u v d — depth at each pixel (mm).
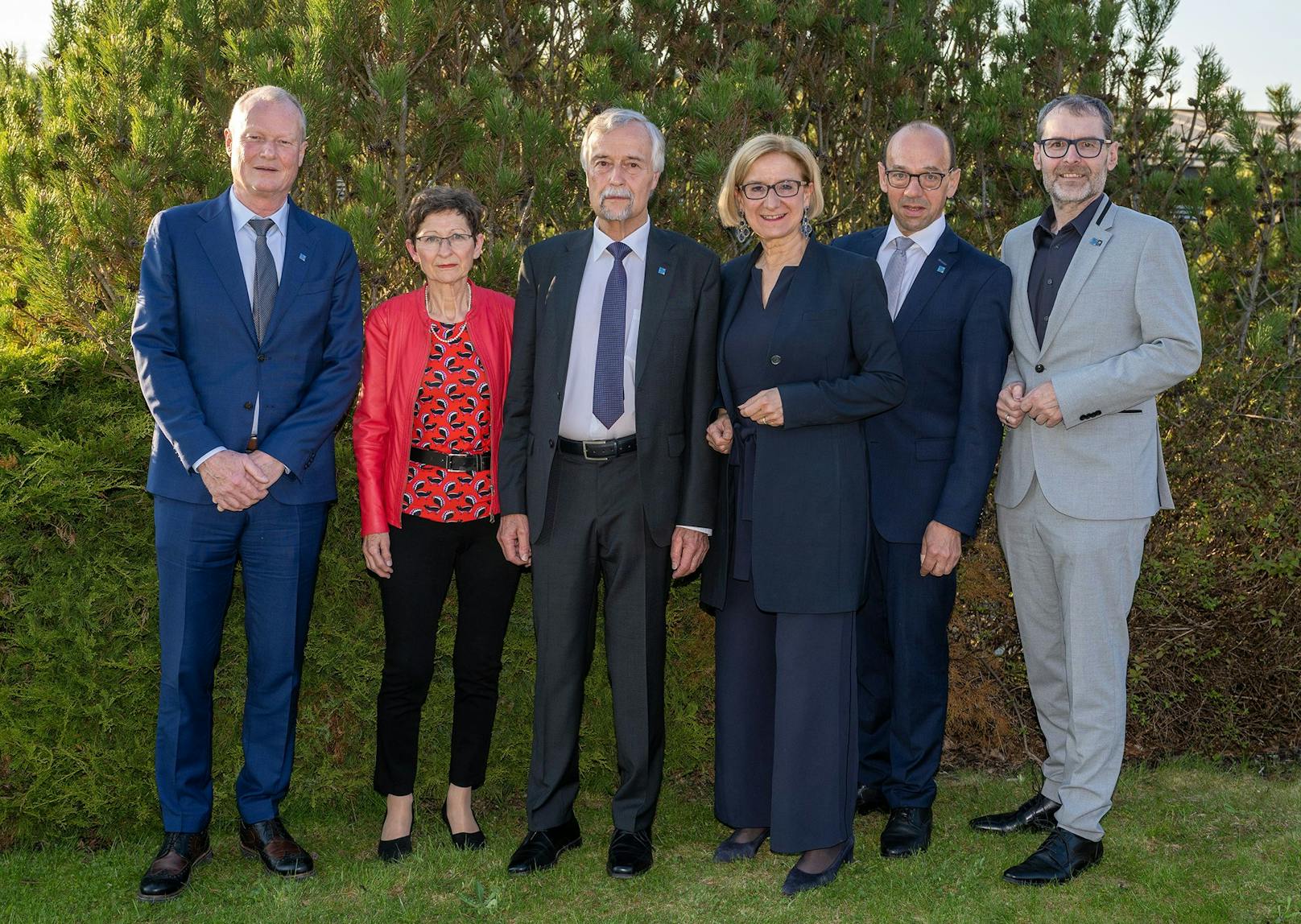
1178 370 2896
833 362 2973
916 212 3180
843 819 3039
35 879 3098
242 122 2922
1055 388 2957
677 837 3471
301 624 3139
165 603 3020
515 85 4184
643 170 2955
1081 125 2979
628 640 3092
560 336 3033
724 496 3127
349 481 3496
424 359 3096
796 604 2959
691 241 3100
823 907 2908
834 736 3004
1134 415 3053
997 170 4543
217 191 3465
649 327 2980
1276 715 4129
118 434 3266
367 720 3561
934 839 3385
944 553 3064
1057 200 3055
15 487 3170
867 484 3057
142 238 3326
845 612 2988
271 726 3141
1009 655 4164
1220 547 4117
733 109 3873
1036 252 3168
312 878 3123
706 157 3818
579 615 3105
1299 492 4020
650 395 2979
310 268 3051
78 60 3656
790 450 2975
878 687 3514
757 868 3197
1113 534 3010
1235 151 4715
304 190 3895
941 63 4590
